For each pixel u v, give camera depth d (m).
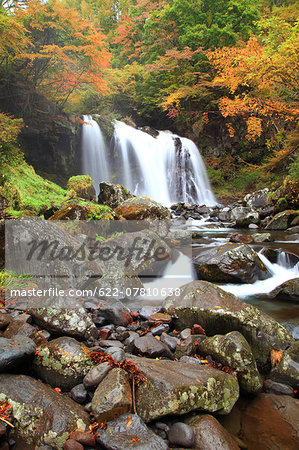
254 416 2.17
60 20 13.08
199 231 10.45
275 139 18.91
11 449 1.69
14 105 13.61
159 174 18.58
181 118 21.53
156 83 21.67
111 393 1.90
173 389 1.97
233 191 19.50
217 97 20.44
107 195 9.29
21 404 1.84
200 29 19.41
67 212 5.80
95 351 2.49
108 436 1.73
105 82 16.92
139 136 18.97
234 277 4.95
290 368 2.51
